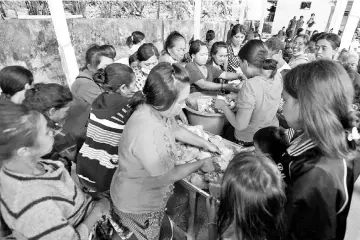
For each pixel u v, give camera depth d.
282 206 0.84
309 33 6.82
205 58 2.84
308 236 0.85
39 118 0.83
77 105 2.30
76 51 4.12
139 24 5.59
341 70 0.74
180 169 1.27
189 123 2.38
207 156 1.57
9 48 2.96
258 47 1.55
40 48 3.41
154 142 1.05
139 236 1.40
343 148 0.71
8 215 0.79
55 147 1.77
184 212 1.88
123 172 1.26
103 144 1.49
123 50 5.24
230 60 3.62
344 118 0.73
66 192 0.97
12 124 0.75
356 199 1.82
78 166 1.58
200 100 2.47
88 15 5.03
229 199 0.89
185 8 7.61
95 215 1.21
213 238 1.22
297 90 0.79
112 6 5.46
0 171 0.81
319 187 0.75
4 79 1.93
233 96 2.56
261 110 1.66
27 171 0.85
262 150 1.16
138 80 2.54
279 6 7.33
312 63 0.80
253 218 0.85
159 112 1.09
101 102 1.52
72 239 0.91
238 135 1.95
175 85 0.99
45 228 0.81
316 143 0.77
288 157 0.90
